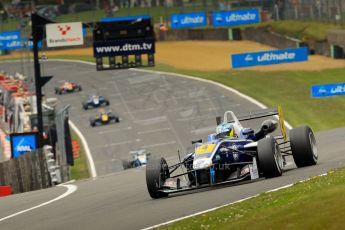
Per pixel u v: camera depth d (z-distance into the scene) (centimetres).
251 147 5297
